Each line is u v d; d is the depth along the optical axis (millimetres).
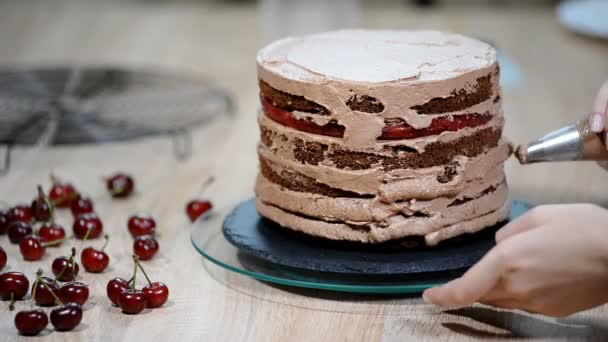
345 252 984
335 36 1087
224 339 910
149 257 1061
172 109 1522
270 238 1018
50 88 1578
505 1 2217
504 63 1734
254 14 2234
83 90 1573
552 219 872
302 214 1001
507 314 944
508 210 1034
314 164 979
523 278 864
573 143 994
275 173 1014
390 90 944
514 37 1929
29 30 2068
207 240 1050
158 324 936
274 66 999
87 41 1964
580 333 912
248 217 1073
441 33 1088
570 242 857
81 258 1034
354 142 958
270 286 1001
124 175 1229
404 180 963
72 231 1128
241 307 962
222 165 1340
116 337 915
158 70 1731
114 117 1468
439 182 967
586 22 1816
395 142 957
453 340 903
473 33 1920
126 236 1120
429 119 954
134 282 957
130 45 1930
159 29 2088
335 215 979
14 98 1507
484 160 989
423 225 972
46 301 962
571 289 864
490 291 881
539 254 860
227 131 1473
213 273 1029
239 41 1967
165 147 1420
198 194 1239
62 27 2098
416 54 1011
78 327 932
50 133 1352
